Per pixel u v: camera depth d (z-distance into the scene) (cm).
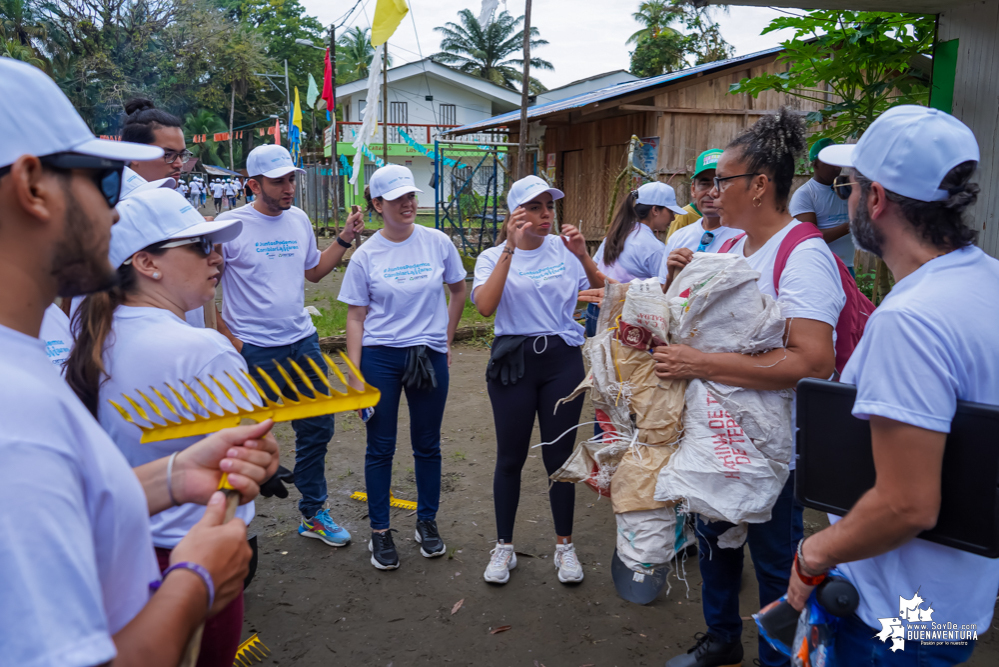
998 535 126
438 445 374
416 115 3466
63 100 91
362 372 358
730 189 226
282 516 422
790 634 166
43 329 220
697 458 212
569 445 339
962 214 141
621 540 233
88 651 77
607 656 289
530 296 328
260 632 306
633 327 231
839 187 168
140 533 98
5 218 86
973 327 131
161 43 3597
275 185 361
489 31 4694
